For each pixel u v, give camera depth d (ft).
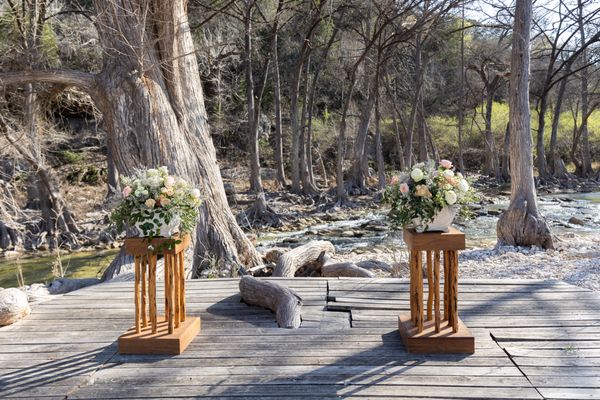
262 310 14.01
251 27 65.57
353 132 92.53
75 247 44.45
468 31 101.14
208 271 22.13
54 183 46.24
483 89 95.20
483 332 11.96
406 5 62.64
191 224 11.60
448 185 10.61
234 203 65.16
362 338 11.72
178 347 10.90
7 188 40.11
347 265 21.93
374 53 76.07
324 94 100.07
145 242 10.99
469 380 9.46
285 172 93.04
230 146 90.48
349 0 65.10
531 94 94.89
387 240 43.39
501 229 31.63
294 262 22.50
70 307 14.48
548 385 9.23
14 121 38.86
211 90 81.87
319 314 13.47
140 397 9.04
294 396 8.96
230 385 9.43
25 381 9.76
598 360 10.33
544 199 67.82
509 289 15.57
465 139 107.65
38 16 42.73
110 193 57.00
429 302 11.62
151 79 22.36
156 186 10.99
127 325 12.92
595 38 76.74
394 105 78.43
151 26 23.20
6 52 40.34
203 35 61.67
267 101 93.97
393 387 9.23
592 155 110.52
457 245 10.75
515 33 30.68
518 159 30.86
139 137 21.79
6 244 43.47
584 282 20.77
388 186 11.43
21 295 13.73
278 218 54.54
